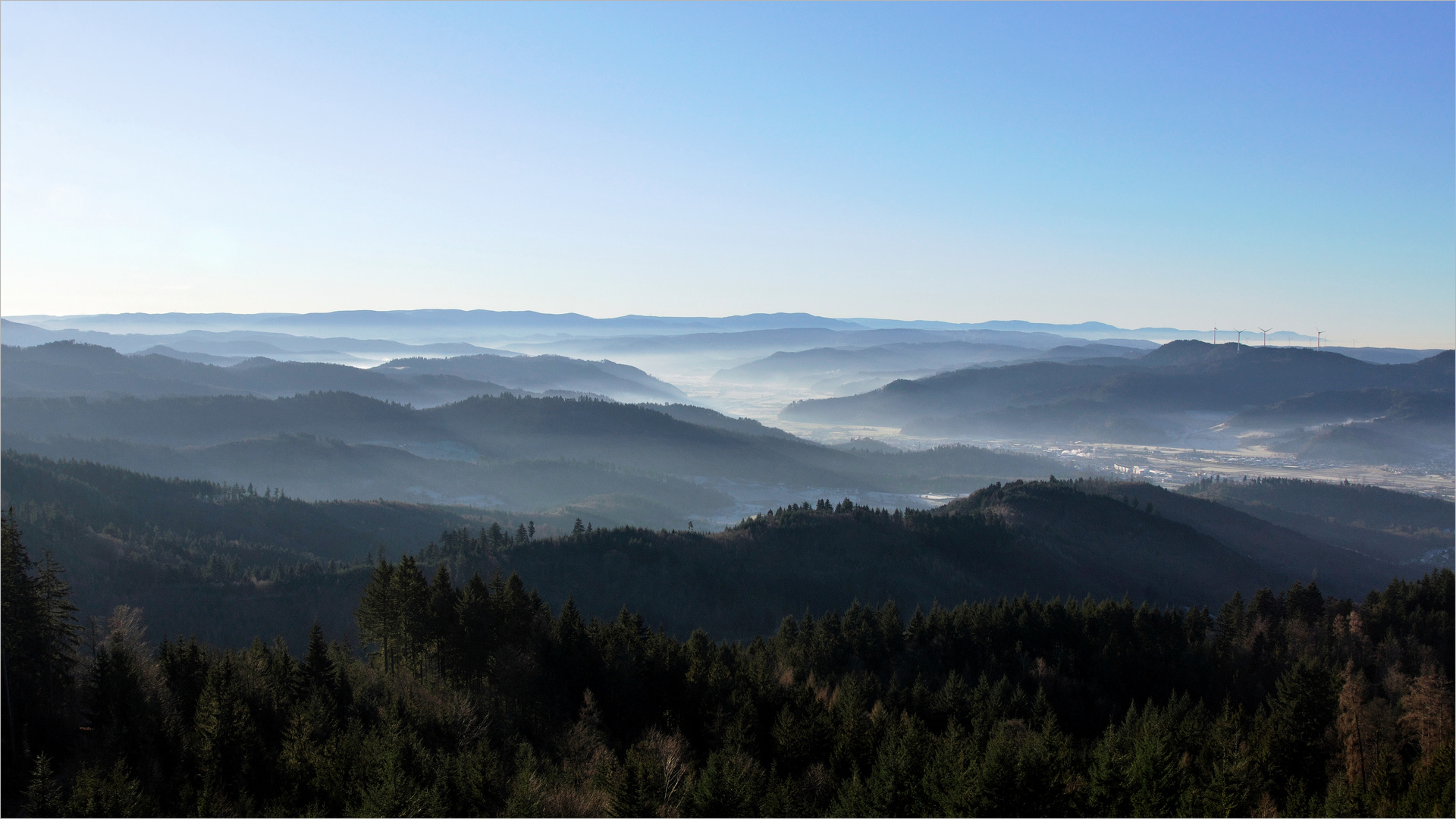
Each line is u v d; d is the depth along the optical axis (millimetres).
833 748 90312
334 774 72125
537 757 83750
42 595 80500
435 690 97938
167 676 91500
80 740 78875
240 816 68062
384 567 107312
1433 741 86500
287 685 89750
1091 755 86812
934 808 75312
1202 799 77188
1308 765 91438
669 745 83938
